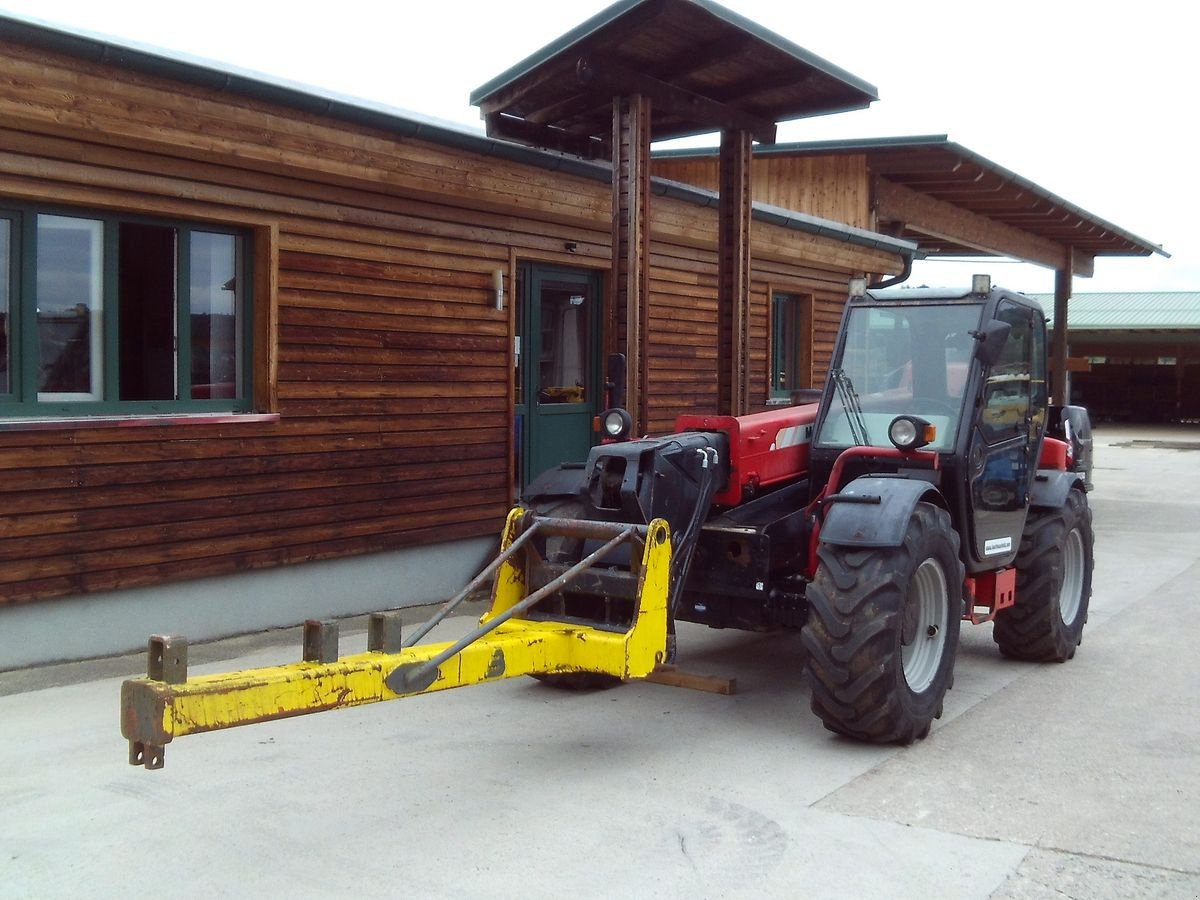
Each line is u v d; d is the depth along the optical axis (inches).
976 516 224.4
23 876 143.9
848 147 531.8
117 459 249.8
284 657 256.4
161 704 128.9
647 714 219.1
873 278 527.2
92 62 232.1
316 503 291.6
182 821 162.1
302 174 279.0
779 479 235.1
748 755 193.6
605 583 194.1
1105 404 1608.0
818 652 191.5
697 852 151.9
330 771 184.4
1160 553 442.3
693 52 292.0
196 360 272.8
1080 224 672.4
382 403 306.5
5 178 230.1
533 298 361.1
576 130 339.9
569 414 378.6
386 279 305.9
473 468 333.4
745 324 345.1
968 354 226.5
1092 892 139.8
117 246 254.7
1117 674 252.7
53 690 226.1
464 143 305.9
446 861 148.6
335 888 140.5
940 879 143.6
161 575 259.3
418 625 295.1
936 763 189.5
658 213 378.6
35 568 237.3
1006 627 258.2
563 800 171.3
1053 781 180.4
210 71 247.3
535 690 237.0
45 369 245.1
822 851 152.2
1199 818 164.6
